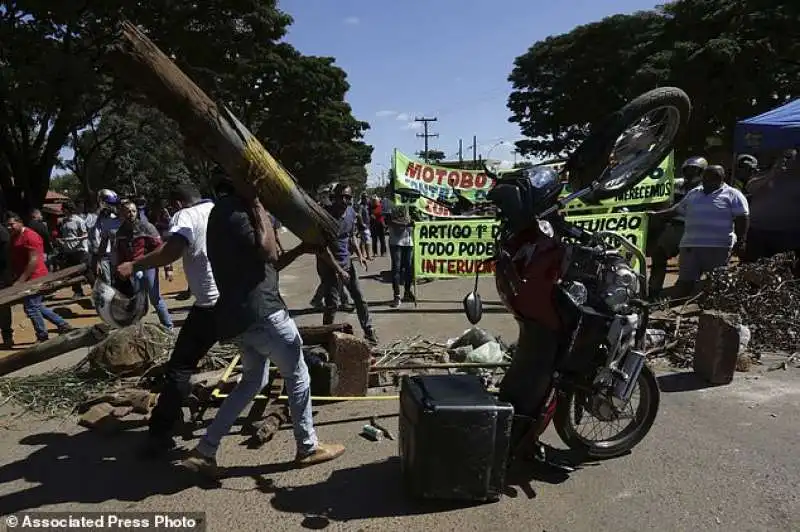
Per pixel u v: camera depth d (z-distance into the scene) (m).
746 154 9.83
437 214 10.12
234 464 3.95
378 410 4.85
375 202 18.12
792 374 5.44
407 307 9.12
